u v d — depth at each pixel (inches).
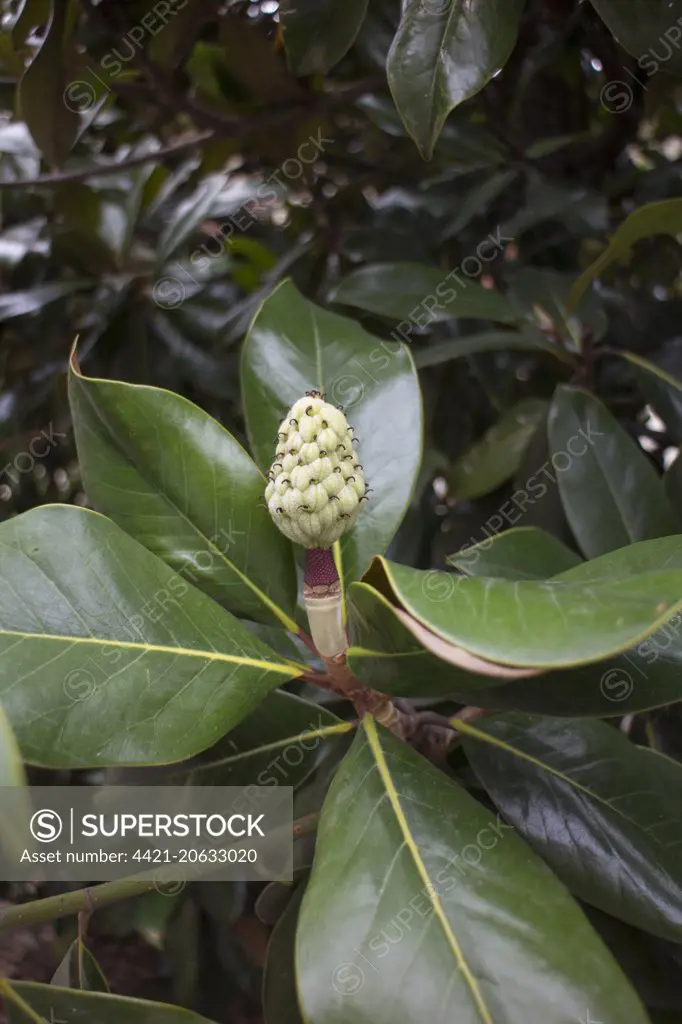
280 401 30.0
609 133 42.9
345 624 27.3
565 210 38.0
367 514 28.9
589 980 24.7
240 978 37.8
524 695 26.7
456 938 25.0
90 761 26.3
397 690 25.9
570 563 31.1
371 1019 24.5
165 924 33.3
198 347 45.4
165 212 54.4
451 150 41.8
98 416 28.3
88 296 48.4
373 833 26.0
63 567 27.3
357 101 41.8
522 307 37.8
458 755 32.6
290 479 26.5
